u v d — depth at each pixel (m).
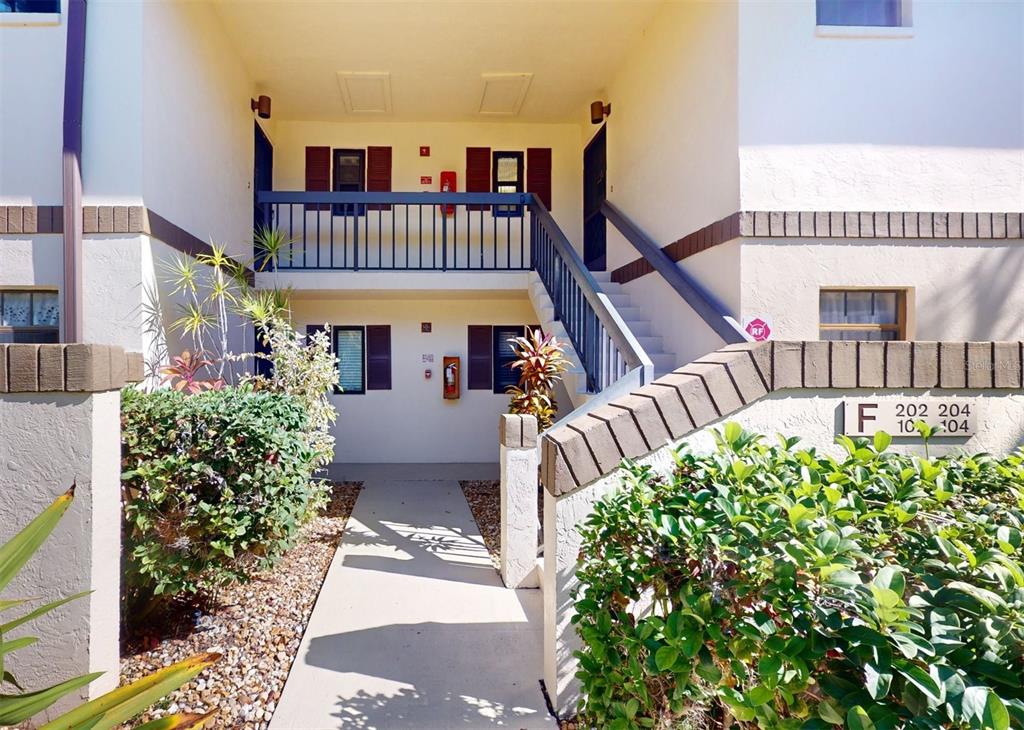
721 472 1.85
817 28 4.35
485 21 5.96
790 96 4.36
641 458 2.32
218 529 2.83
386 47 6.46
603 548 1.89
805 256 4.35
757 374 2.37
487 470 7.64
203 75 5.51
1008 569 1.24
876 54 4.39
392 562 4.16
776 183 4.36
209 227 5.69
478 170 8.53
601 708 1.81
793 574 1.27
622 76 6.94
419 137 8.46
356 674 2.68
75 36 4.23
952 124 4.45
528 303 8.30
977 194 4.46
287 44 6.38
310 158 8.30
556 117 8.45
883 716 1.06
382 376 8.20
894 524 1.62
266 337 5.44
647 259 5.73
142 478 2.82
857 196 4.39
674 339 5.39
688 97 5.20
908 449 2.38
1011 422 2.39
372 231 8.27
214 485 2.93
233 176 6.40
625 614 1.77
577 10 5.84
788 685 1.27
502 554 3.89
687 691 1.57
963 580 1.33
